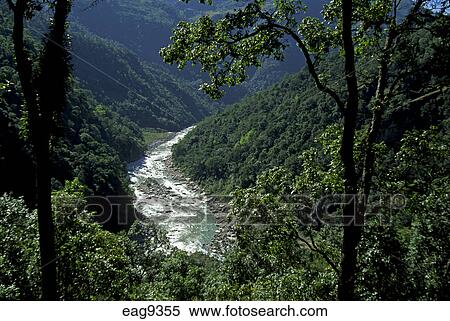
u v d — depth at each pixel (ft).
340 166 21.25
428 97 20.89
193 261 92.73
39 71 18.20
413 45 18.81
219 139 259.60
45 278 18.40
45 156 18.42
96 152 177.27
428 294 23.93
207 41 20.30
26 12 18.38
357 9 22.03
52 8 18.57
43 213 18.39
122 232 93.04
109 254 34.17
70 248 28.17
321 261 24.57
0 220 31.60
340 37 22.11
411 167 21.76
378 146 21.15
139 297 38.45
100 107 286.66
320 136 24.09
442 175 21.59
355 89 18.94
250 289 33.83
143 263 96.73
